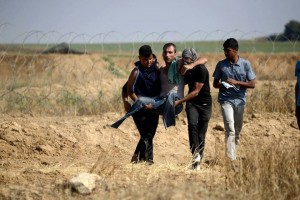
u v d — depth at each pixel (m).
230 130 29.20
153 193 21.64
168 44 27.45
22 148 31.73
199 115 28.36
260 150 25.06
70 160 30.33
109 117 38.97
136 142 35.25
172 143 35.38
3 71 78.88
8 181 24.72
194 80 27.64
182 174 26.08
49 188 23.67
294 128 37.28
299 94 27.78
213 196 22.14
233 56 29.03
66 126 35.59
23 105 43.56
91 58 99.88
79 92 53.59
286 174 23.48
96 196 22.77
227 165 24.92
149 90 27.80
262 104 41.66
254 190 22.92
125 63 113.25
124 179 24.88
